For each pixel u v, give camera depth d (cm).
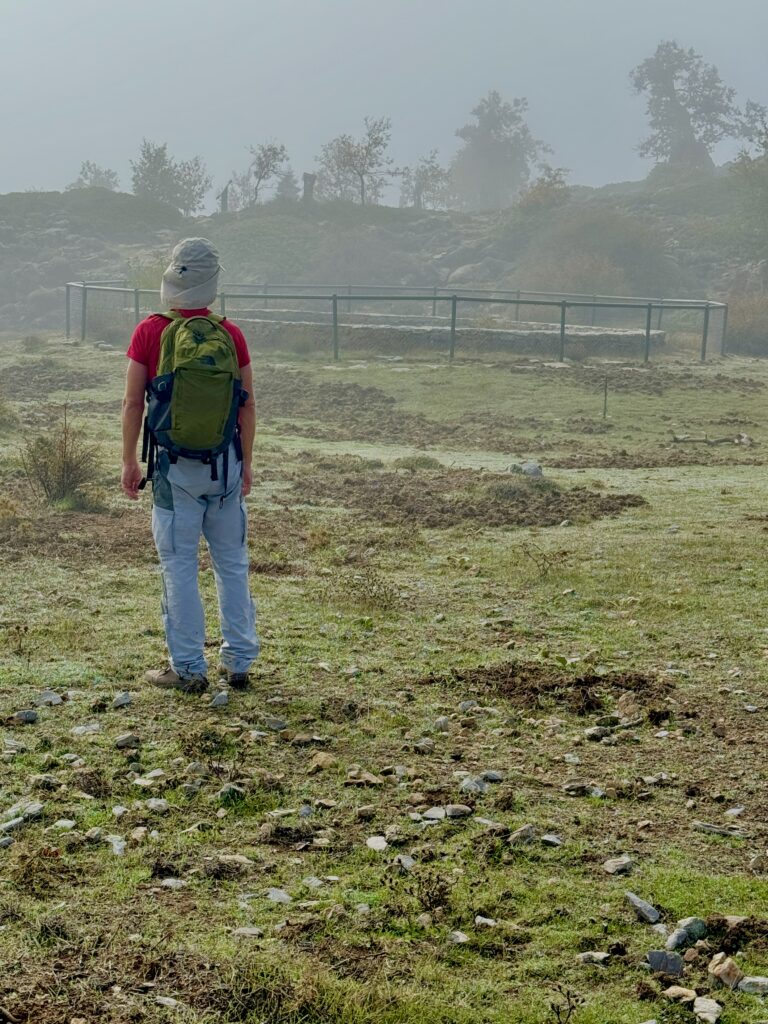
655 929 336
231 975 293
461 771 465
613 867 376
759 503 1228
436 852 384
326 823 406
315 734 501
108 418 2030
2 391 2355
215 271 529
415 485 1352
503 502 1227
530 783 454
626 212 5603
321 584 817
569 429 1980
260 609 738
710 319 3569
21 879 346
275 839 389
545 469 1548
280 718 518
